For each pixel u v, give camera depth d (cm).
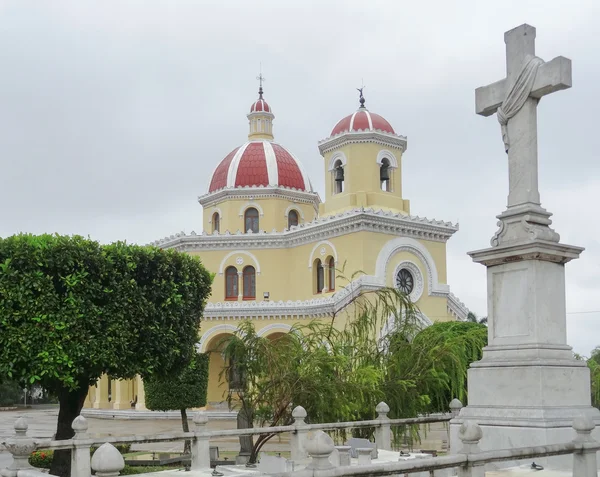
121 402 5519
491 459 936
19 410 7675
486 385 1285
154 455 2853
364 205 4881
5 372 2064
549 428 1169
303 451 1756
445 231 5062
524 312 1270
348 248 4756
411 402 2273
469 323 3681
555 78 1288
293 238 5212
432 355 2428
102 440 1491
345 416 2111
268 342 2289
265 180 5681
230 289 5353
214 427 4181
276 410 2159
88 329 2175
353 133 4953
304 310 4725
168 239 5472
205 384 3347
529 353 1242
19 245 2120
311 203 5841
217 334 4881
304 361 2233
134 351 2292
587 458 1027
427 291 4919
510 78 1375
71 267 2173
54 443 1416
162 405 3231
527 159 1329
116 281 2258
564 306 1303
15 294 2080
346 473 810
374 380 2219
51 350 2086
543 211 1320
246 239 5312
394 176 5066
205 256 5366
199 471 1645
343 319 4456
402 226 4800
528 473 1155
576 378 1251
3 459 2838
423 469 880
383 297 2627
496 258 1312
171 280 2398
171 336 2350
